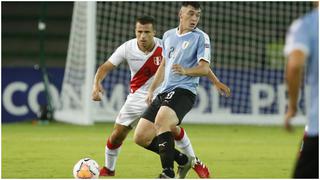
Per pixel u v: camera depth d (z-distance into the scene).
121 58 26.09
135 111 25.89
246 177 25.66
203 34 23.45
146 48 25.77
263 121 56.50
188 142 25.34
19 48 64.62
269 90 57.53
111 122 56.28
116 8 64.94
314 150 16.09
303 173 16.25
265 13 63.41
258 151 35.66
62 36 64.75
